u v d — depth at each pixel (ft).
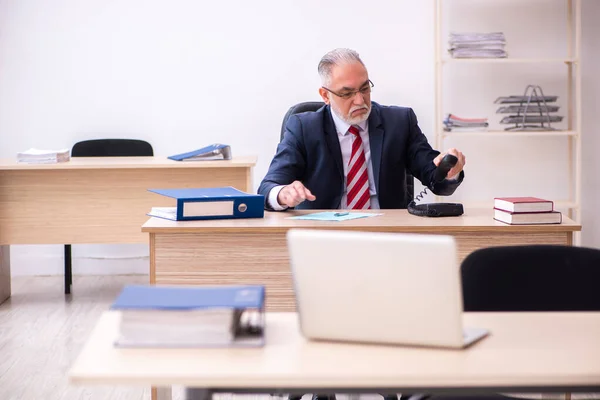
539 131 15.65
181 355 4.49
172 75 16.78
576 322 5.12
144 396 10.07
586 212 17.06
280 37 16.72
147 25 16.66
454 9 16.62
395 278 4.55
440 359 4.40
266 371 4.23
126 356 4.48
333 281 4.66
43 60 16.65
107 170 13.67
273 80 16.83
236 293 4.81
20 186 13.75
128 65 16.72
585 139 16.87
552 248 6.23
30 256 17.21
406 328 4.59
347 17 16.69
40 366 11.12
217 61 16.78
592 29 16.71
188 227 8.43
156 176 13.71
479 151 16.97
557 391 4.17
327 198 10.32
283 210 9.65
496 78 16.72
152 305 4.55
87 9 16.57
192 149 16.96
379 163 10.36
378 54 16.75
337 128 10.44
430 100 16.83
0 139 16.76
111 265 17.29
